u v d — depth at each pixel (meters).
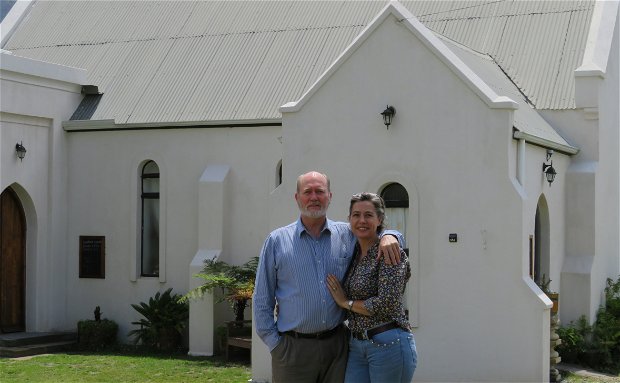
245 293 18.00
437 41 15.22
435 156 15.05
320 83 15.80
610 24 20.02
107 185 21.36
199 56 22.23
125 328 21.11
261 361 15.81
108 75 22.56
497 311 14.55
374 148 15.45
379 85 15.44
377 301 7.80
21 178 20.55
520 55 19.81
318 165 15.82
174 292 20.55
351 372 8.03
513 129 14.78
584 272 18.28
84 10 25.28
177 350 19.92
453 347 14.84
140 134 21.00
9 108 19.98
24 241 21.06
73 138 21.69
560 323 18.25
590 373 16.61
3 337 19.94
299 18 22.38
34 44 24.59
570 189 18.56
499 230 14.59
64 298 21.69
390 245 7.82
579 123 18.61
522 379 14.34
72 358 18.61
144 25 23.95
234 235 19.92
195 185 20.42
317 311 7.89
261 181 19.77
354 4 22.23
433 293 15.01
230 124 19.98
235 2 23.64
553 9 20.62
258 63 21.41
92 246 21.45
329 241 8.06
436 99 15.03
